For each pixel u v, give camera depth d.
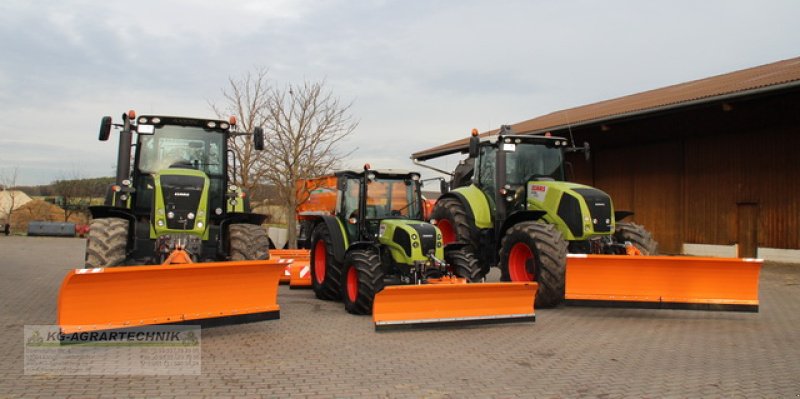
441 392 5.13
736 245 18.34
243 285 6.60
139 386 5.06
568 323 8.48
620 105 21.91
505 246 9.78
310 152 18.48
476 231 10.96
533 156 10.91
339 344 6.81
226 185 9.02
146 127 8.64
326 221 9.79
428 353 6.50
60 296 5.57
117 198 8.27
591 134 21.95
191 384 5.16
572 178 11.33
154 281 6.03
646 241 9.70
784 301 10.77
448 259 8.94
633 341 7.34
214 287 6.41
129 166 8.31
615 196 23.00
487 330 7.86
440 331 7.70
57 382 5.11
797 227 16.69
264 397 4.86
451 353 6.53
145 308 6.02
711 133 19.17
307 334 7.32
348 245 9.56
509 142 10.66
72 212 43.06
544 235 9.08
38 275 12.96
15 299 9.52
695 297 8.62
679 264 8.57
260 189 20.38
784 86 13.61
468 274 8.59
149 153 8.72
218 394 4.91
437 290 7.45
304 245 15.98
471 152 10.77
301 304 9.71
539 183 10.34
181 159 8.83
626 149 22.52
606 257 8.45
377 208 9.40
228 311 6.48
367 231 9.24
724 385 5.47
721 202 18.84
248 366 5.78
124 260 7.35
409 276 8.46
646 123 20.16
